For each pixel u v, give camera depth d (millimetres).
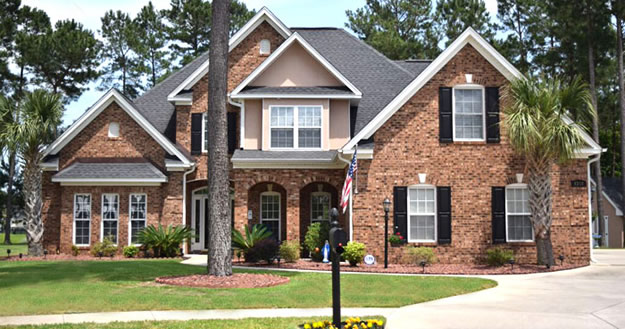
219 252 17203
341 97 25375
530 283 17094
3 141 24281
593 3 40219
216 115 17484
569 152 20281
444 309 13008
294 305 13328
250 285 15852
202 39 54500
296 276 18047
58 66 46781
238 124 27422
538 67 48375
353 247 21500
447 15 51250
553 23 47062
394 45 47781
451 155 22766
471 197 22641
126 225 25609
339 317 10672
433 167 22703
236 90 25422
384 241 22453
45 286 15711
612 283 17016
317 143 25531
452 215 22594
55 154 26734
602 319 11781
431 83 22984
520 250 22484
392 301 13953
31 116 24281
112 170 25703
